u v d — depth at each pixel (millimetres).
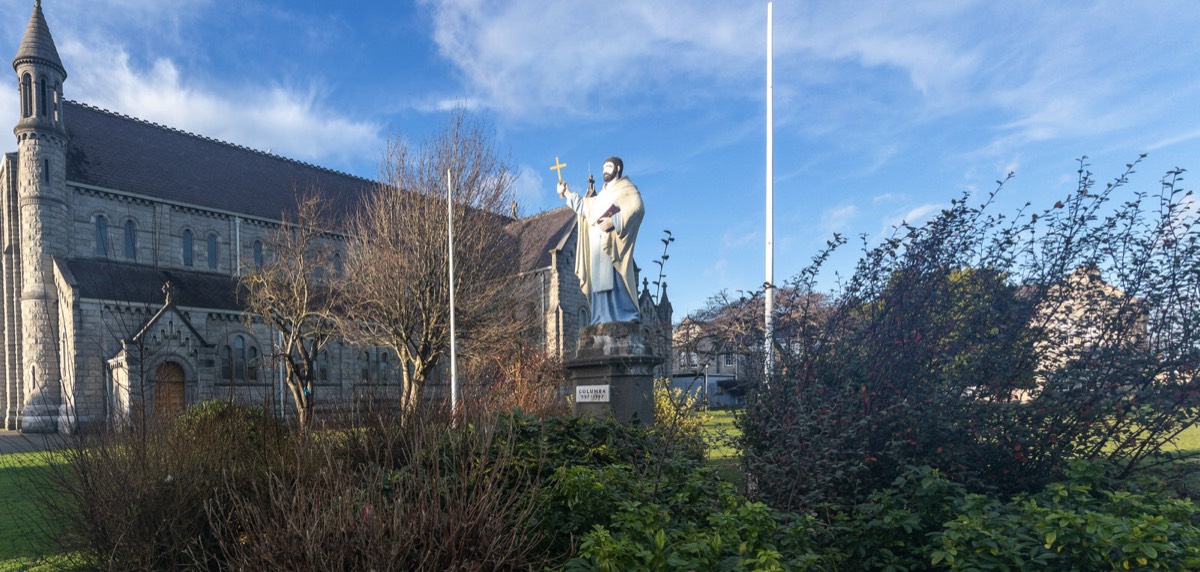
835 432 6324
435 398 8336
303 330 33406
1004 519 4777
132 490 6379
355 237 32094
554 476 5898
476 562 4473
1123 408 6410
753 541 4504
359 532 4316
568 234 48062
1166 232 6480
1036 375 6645
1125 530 4043
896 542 5336
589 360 14125
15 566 7316
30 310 35562
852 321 7234
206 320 38844
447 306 28031
